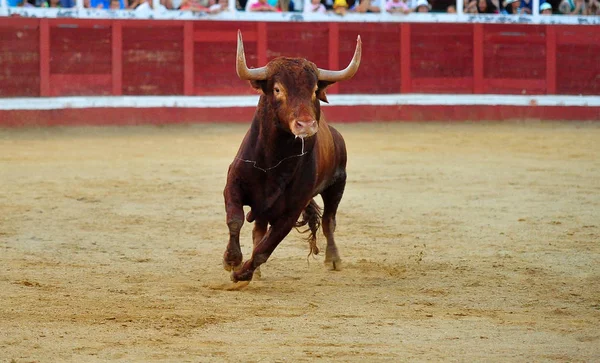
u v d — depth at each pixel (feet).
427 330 26.55
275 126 30.40
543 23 110.52
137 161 70.64
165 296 30.55
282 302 30.07
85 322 26.78
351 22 105.81
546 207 51.47
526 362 23.31
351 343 24.91
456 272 35.47
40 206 50.19
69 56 96.99
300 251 39.93
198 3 101.30
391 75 107.65
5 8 94.58
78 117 97.30
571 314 28.99
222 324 26.84
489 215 48.91
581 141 88.58
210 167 67.72
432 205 52.03
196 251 39.45
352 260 37.99
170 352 23.66
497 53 110.01
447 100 108.88
